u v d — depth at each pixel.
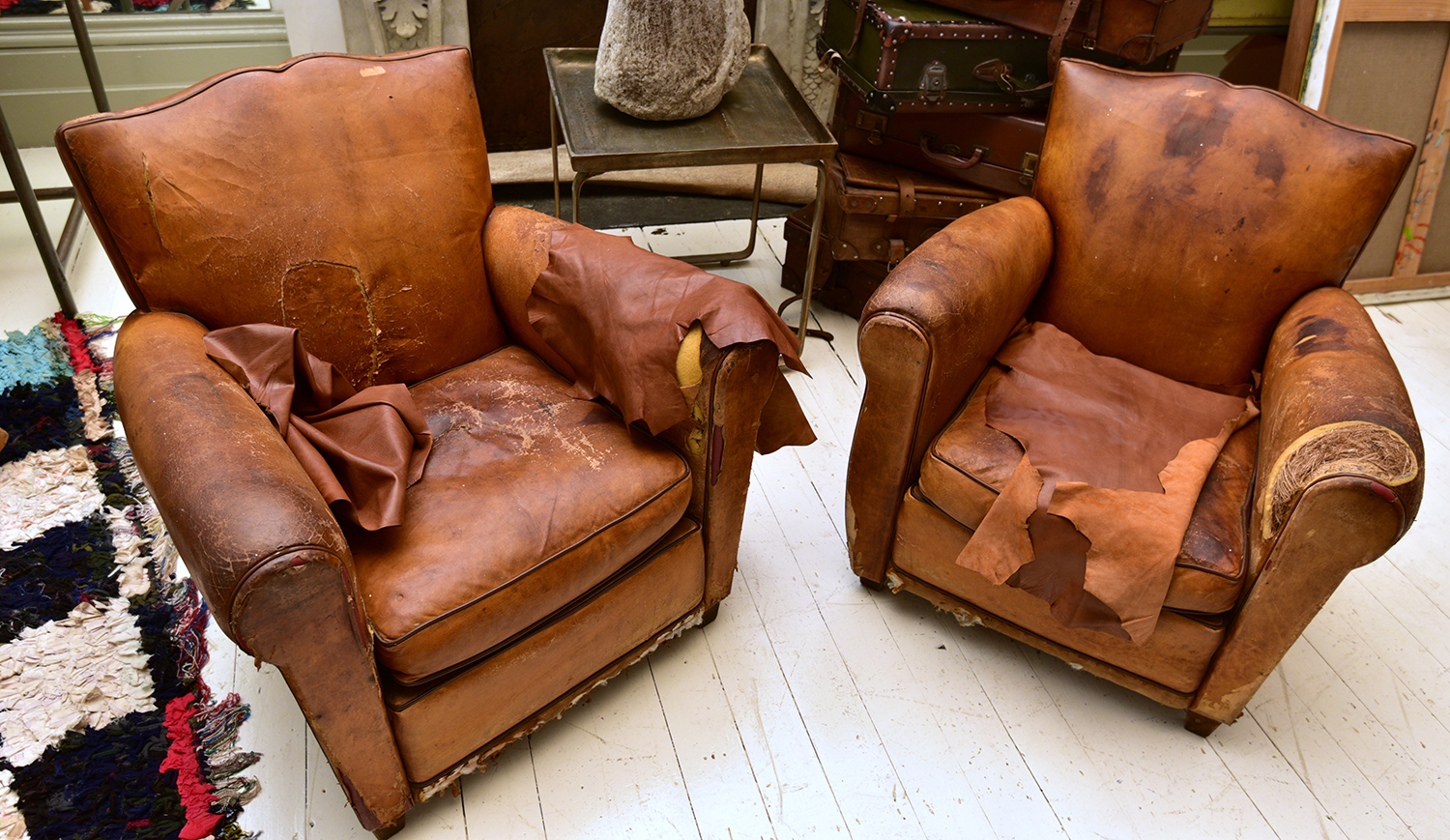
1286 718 1.57
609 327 1.39
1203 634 1.37
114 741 1.42
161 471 1.04
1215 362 1.67
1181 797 1.45
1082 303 1.75
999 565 1.41
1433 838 1.39
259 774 1.41
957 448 1.48
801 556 1.86
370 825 1.28
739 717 1.54
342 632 1.05
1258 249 1.59
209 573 0.96
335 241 1.47
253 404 1.20
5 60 2.97
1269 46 3.04
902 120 2.28
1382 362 1.34
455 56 1.59
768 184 3.05
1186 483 1.40
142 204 1.32
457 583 1.19
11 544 1.73
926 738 1.52
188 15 3.05
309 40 2.78
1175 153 1.64
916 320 1.38
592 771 1.45
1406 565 1.88
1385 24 2.43
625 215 2.95
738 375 1.32
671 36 1.91
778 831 1.38
